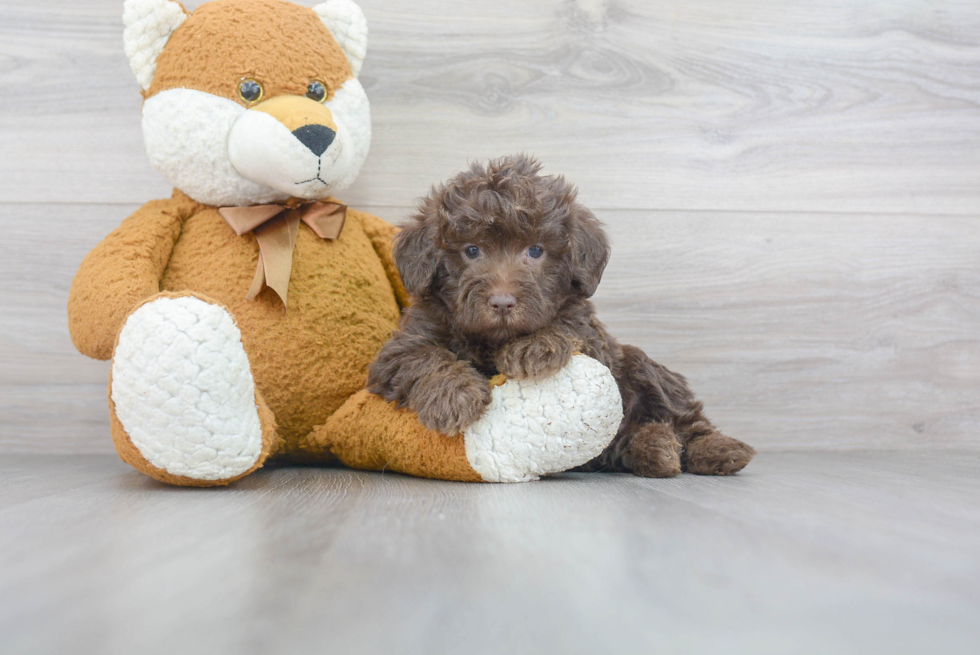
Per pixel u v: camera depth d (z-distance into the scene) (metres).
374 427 0.60
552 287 0.61
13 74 0.74
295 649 0.29
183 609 0.33
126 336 0.53
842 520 0.46
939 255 0.82
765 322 0.81
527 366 0.57
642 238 0.80
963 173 0.82
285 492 0.53
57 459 0.72
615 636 0.30
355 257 0.68
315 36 0.65
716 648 0.29
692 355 0.81
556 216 0.60
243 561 0.39
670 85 0.80
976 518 0.47
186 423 0.53
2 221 0.75
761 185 0.81
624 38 0.80
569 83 0.79
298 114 0.61
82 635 0.30
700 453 0.64
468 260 0.60
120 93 0.75
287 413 0.64
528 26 0.79
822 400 0.82
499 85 0.79
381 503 0.50
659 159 0.80
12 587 0.35
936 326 0.83
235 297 0.63
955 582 0.37
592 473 0.65
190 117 0.62
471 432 0.57
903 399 0.82
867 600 0.35
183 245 0.65
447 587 0.36
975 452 0.80
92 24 0.75
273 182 0.63
